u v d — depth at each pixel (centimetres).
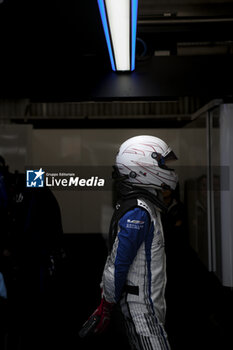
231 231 344
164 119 642
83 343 256
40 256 216
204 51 377
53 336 258
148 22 306
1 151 471
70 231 566
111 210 573
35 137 593
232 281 345
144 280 158
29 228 212
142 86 267
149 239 157
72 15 234
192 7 301
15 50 263
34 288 215
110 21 183
